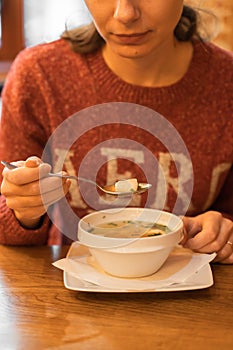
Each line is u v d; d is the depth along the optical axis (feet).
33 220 4.36
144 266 3.67
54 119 5.22
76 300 3.58
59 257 4.21
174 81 5.08
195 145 5.15
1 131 5.29
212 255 3.98
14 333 3.23
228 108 5.17
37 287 3.75
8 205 4.11
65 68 5.23
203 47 5.23
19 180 3.88
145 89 5.05
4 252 4.31
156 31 4.16
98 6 4.09
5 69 10.95
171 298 3.60
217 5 6.79
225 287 3.75
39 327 3.29
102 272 3.81
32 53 5.33
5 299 3.59
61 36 5.43
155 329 3.27
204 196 5.27
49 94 5.20
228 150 5.18
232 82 5.20
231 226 4.25
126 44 4.19
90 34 5.13
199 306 3.51
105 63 5.15
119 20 3.99
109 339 3.17
